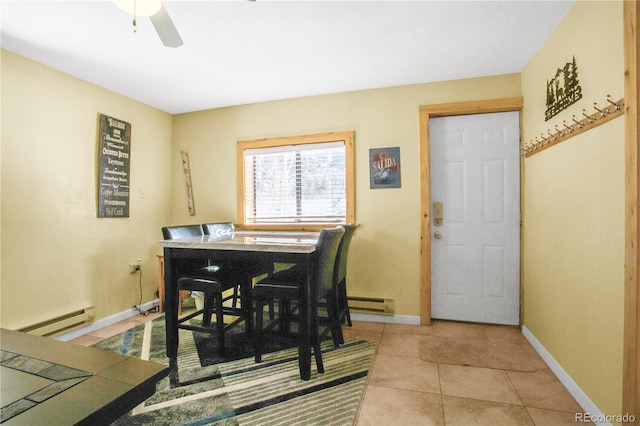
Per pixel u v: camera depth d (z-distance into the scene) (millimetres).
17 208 2336
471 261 2941
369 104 3111
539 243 2373
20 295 2352
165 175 3744
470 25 2064
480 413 1650
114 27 2029
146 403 1753
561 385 1911
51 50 2311
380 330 2820
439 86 2930
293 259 1990
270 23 2023
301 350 1990
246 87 3053
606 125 1521
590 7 1661
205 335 2738
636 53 1301
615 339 1449
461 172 2953
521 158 2771
